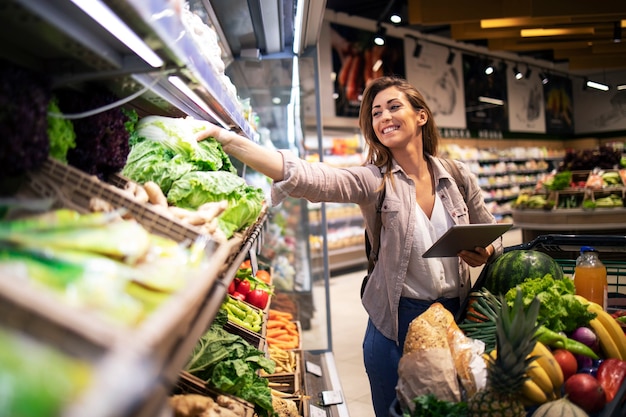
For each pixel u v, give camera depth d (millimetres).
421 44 12938
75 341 591
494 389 1428
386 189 2408
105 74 1235
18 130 954
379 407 2422
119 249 871
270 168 2168
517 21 9398
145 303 788
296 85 4789
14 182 1034
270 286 4121
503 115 16109
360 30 11359
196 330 1042
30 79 1021
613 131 18891
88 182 1125
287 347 3877
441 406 1452
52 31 980
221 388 1877
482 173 15211
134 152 1695
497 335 1421
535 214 8562
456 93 14281
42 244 775
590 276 2484
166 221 1179
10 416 515
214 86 1605
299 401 2832
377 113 2463
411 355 1600
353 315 6625
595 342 1954
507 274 2408
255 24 3537
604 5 7371
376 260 2475
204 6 2842
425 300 2363
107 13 949
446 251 2156
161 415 815
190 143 1791
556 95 18609
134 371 568
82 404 515
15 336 579
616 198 8102
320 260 5035
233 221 1769
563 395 1705
